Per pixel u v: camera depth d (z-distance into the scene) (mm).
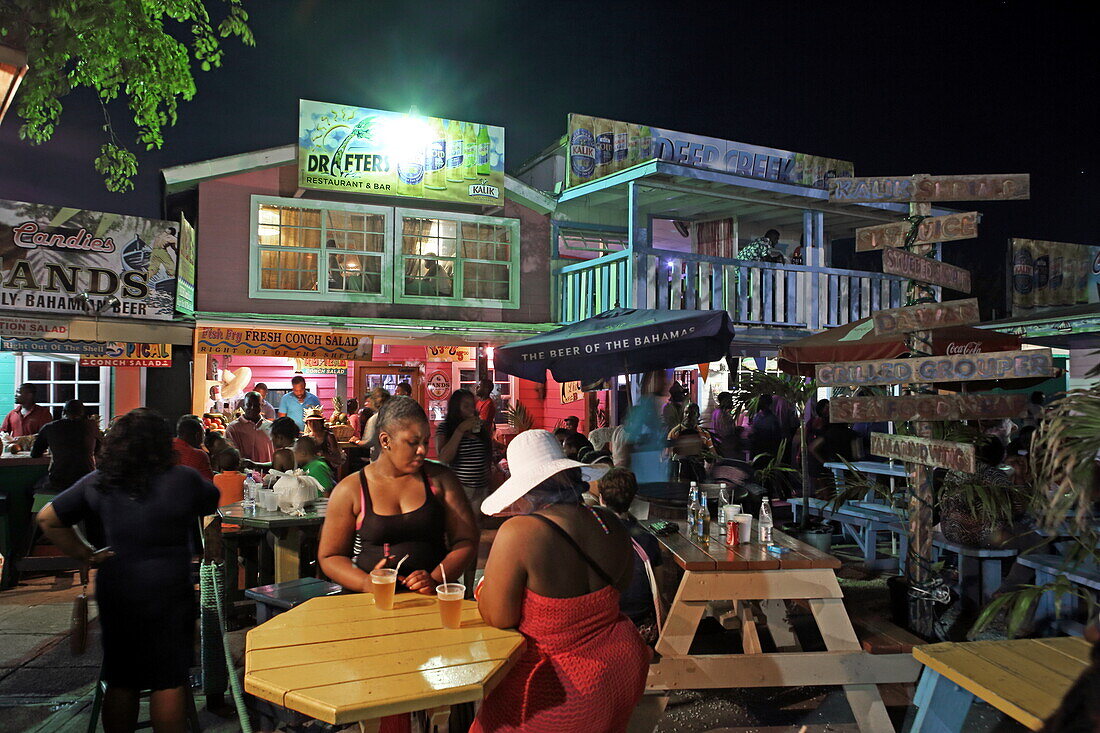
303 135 11914
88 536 4059
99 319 9938
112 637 3307
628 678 2625
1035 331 13539
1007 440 11367
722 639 5414
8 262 9203
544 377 7668
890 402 4699
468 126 13000
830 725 4242
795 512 8773
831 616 4184
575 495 2816
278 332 11289
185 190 11977
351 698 2135
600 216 14406
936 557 7047
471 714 3320
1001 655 3018
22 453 8852
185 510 3439
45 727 4188
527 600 2633
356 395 14492
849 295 13391
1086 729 1656
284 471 6871
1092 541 3057
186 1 8477
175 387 11805
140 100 9055
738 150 13219
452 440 6984
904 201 4977
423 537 3307
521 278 13859
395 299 12977
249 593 4391
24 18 6809
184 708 3404
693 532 5035
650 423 8438
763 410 10914
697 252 14727
